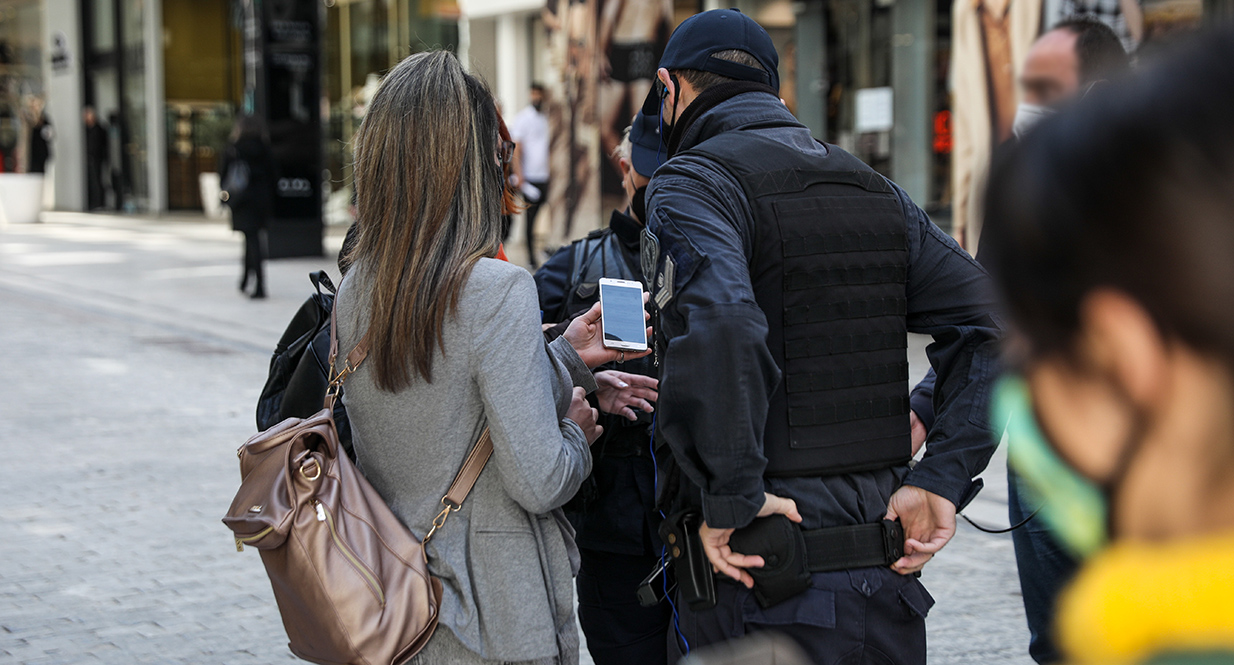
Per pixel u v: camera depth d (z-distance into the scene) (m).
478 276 1.91
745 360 1.67
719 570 1.83
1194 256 0.53
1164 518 0.59
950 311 2.02
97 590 4.21
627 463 2.53
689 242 1.76
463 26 17.84
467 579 1.94
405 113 1.94
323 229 16.73
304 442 1.94
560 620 2.05
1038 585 2.41
